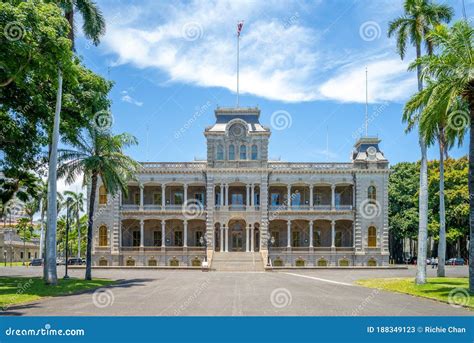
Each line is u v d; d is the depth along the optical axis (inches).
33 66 1101.1
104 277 2103.8
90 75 1686.8
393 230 3659.0
